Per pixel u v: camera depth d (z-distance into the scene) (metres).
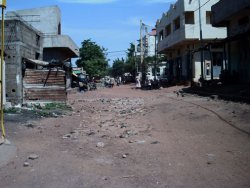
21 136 10.48
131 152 8.24
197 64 38.25
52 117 15.62
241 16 24.34
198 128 11.36
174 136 10.24
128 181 5.98
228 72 25.69
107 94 36.88
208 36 37.38
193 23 38.56
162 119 14.35
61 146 9.02
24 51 22.44
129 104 23.02
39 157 7.74
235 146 8.41
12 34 20.53
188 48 40.28
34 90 20.80
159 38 53.38
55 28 40.56
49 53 38.78
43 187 5.70
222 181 5.86
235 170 6.46
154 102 22.81
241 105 15.05
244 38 23.33
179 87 36.09
